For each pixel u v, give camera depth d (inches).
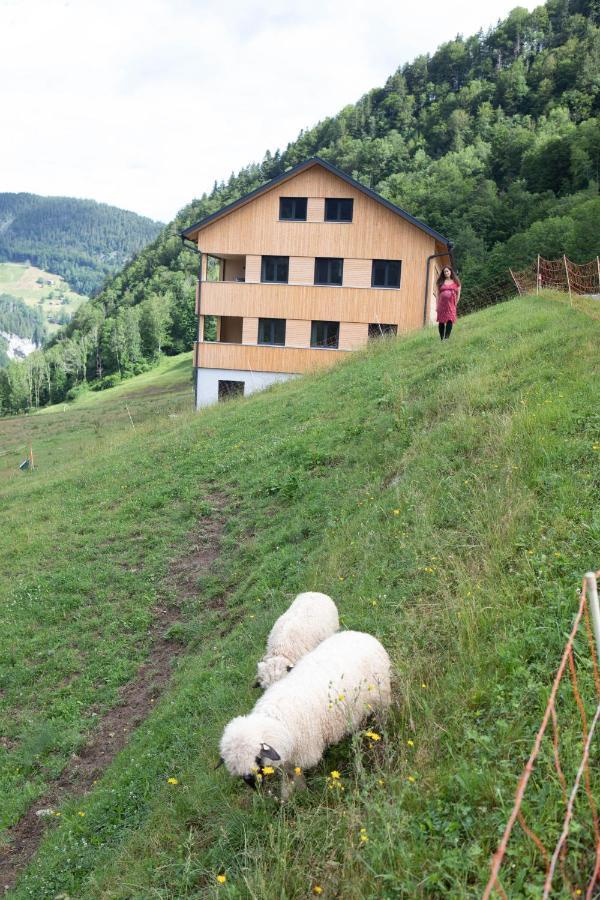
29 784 314.0
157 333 4655.5
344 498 430.9
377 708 201.8
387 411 548.4
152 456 727.1
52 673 396.5
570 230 2417.6
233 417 773.3
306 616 249.4
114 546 529.3
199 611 411.8
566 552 240.5
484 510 296.5
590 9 7864.2
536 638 200.4
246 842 169.5
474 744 171.3
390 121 7652.6
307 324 1209.4
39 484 782.5
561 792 146.0
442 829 150.7
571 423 340.2
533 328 617.0
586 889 128.0
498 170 4554.6
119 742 325.7
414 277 1160.2
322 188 1175.6
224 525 509.0
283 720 184.1
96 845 245.8
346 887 145.9
